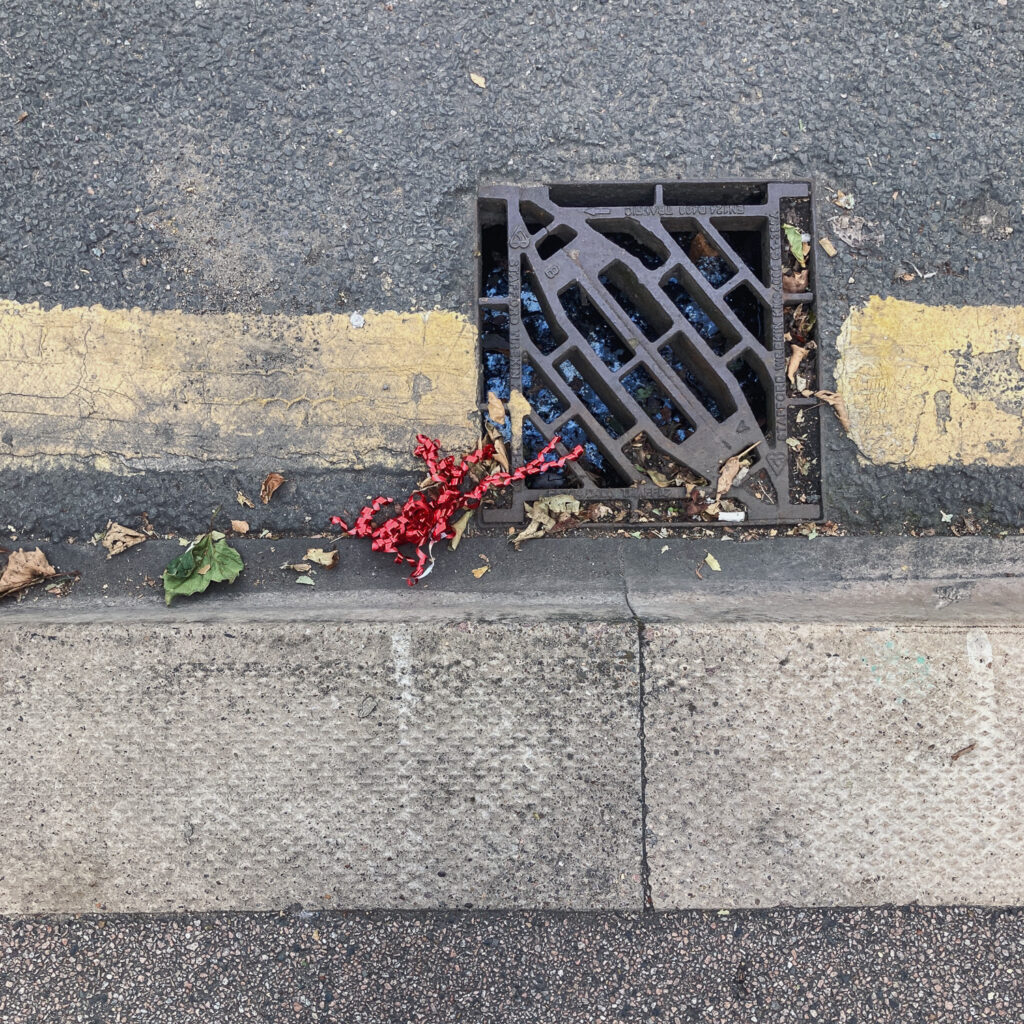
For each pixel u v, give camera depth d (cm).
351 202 225
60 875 191
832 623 189
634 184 227
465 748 189
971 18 229
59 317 223
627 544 223
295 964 199
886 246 227
